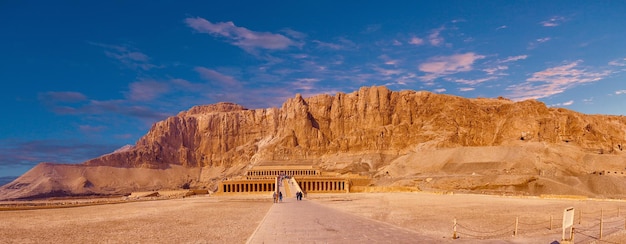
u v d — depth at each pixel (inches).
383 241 1344.7
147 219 2576.3
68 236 1748.3
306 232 1593.3
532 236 1526.8
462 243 1307.8
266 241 1390.3
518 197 4655.5
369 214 2642.7
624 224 1877.5
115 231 1916.8
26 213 3324.3
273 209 3090.6
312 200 4699.8
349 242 1330.0
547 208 3061.0
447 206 3415.4
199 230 1902.1
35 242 1578.5
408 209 3110.2
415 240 1365.7
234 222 2251.5
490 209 3053.6
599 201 3831.2
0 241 1610.5
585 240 1428.4
